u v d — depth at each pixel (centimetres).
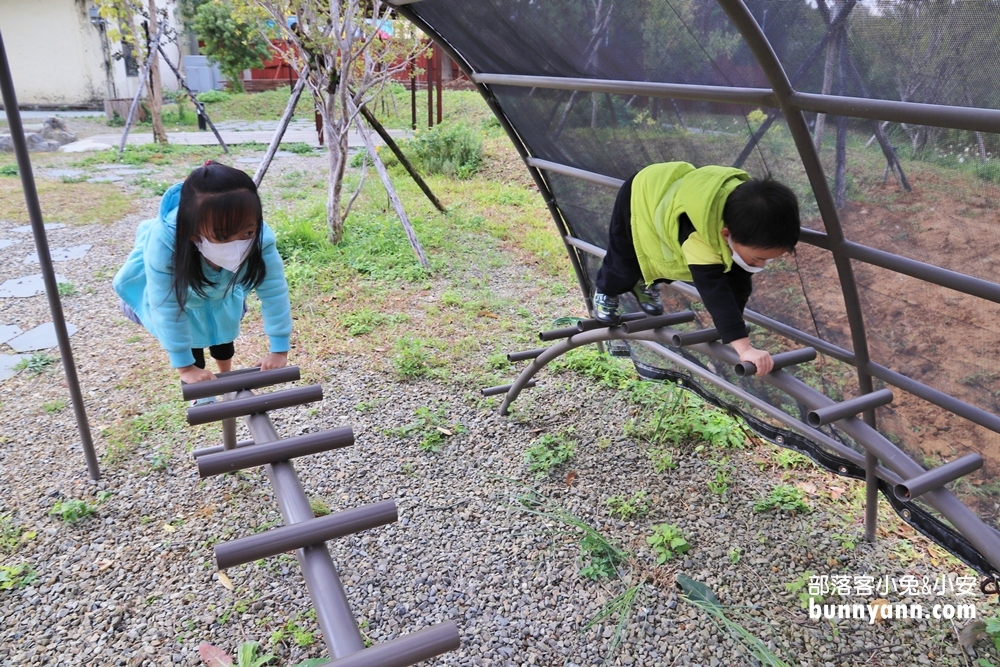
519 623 290
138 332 559
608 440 421
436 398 469
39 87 2041
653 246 248
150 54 1349
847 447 303
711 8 220
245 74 2569
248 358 515
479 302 617
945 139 186
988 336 215
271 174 1127
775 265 272
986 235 195
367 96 766
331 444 223
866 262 230
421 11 329
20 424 424
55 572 311
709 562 326
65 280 655
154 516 350
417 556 328
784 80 204
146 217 876
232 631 284
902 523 352
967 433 241
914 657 276
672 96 252
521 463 401
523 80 324
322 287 638
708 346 267
